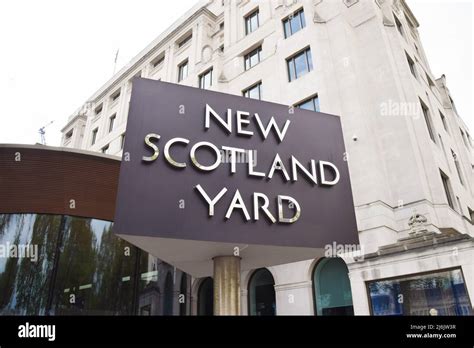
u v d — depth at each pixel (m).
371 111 15.05
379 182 13.05
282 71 17.70
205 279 14.59
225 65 22.05
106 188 10.79
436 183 13.45
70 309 9.23
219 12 28.22
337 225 7.48
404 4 22.66
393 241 12.19
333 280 12.20
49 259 9.46
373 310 9.73
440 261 8.95
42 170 10.12
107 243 10.46
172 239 6.17
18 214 9.68
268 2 21.72
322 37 16.86
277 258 7.63
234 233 6.52
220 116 7.58
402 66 16.06
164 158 6.66
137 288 10.70
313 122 8.55
